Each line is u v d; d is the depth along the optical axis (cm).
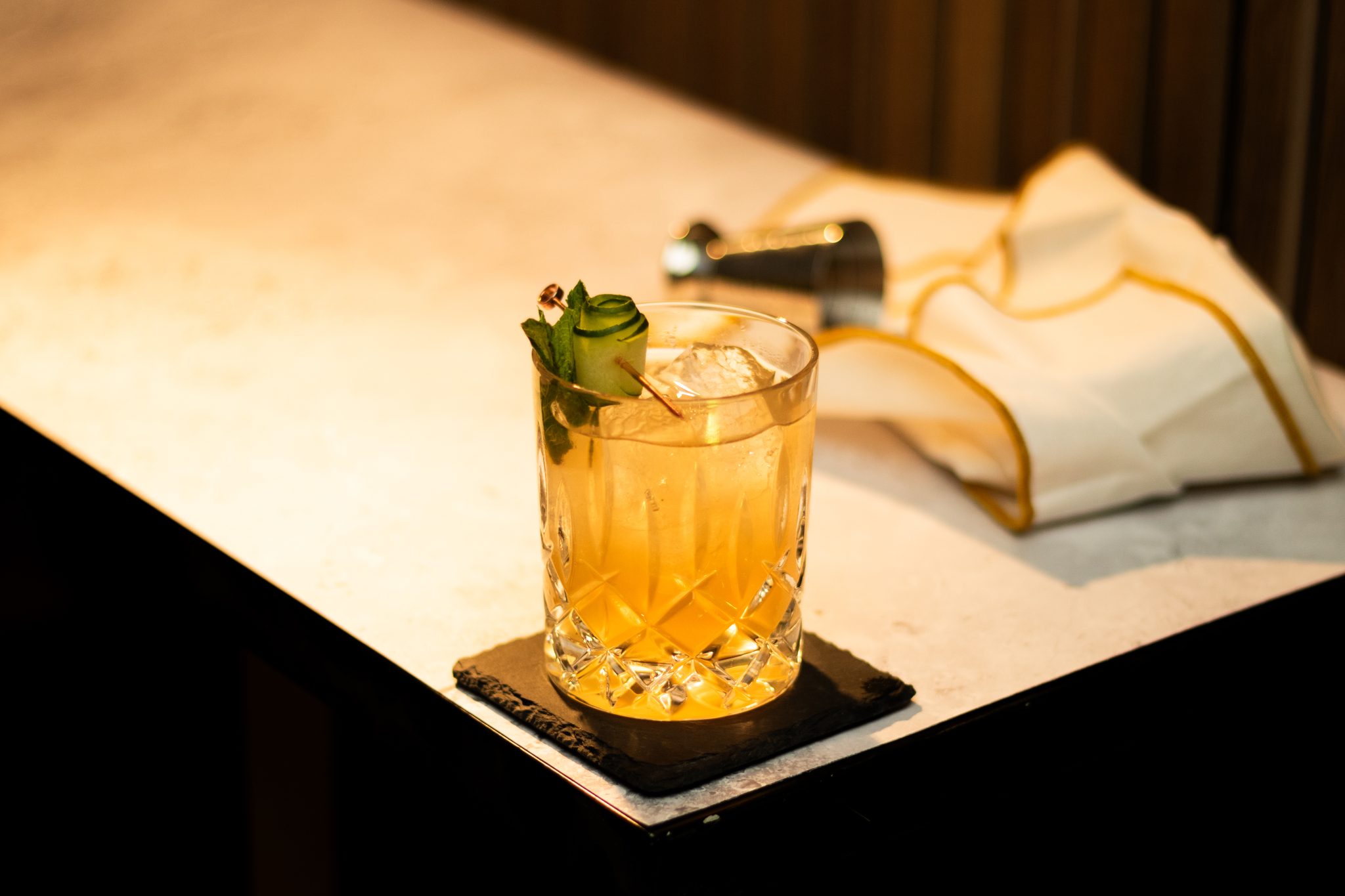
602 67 184
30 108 163
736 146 159
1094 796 89
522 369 112
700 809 79
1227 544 95
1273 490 100
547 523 82
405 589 91
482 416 107
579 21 215
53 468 103
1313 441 99
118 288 121
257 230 135
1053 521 97
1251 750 92
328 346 115
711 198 144
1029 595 92
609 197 144
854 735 83
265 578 92
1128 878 91
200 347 114
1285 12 118
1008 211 127
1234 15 122
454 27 195
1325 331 119
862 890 85
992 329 99
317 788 112
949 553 95
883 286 111
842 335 99
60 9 189
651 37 203
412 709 86
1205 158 128
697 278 115
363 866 111
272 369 112
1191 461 99
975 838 88
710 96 196
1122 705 87
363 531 96
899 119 167
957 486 100
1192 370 97
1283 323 98
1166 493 98
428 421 106
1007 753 85
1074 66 142
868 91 171
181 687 120
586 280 123
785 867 81
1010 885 89
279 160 153
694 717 82
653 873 78
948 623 90
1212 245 102
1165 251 102
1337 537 96
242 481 100
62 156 151
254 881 115
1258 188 122
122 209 138
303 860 114
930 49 160
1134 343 98
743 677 82
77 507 102
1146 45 133
